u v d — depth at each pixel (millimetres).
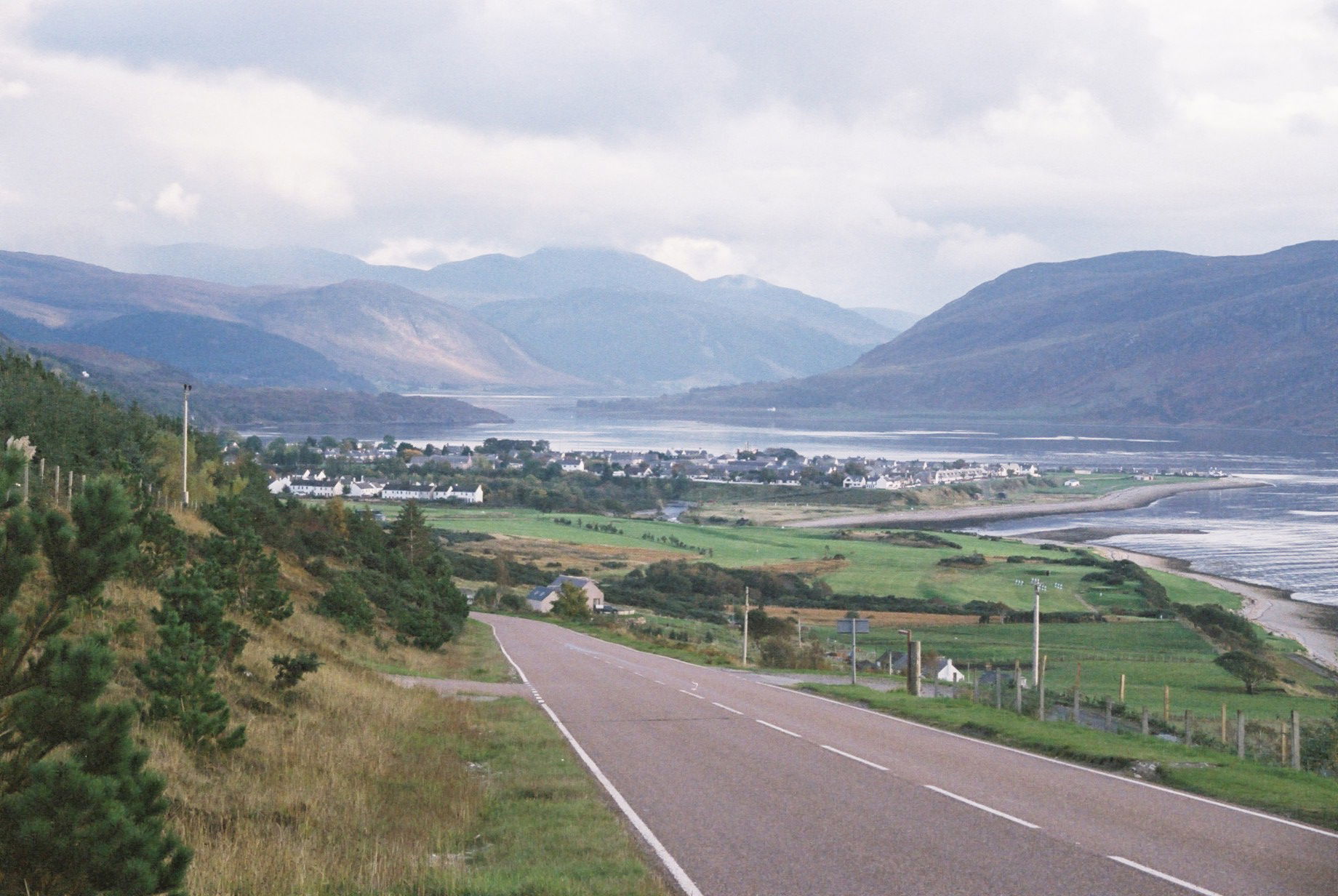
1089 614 109000
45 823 7445
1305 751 29734
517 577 128375
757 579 132375
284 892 10195
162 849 7984
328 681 25172
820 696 31406
